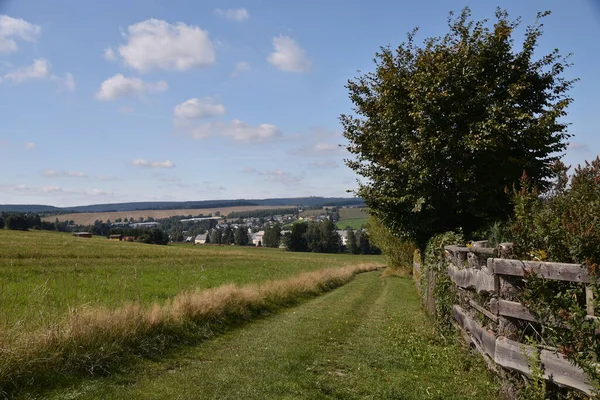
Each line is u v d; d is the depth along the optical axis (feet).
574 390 13.09
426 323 37.04
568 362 13.10
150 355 24.48
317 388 19.31
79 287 54.80
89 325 23.07
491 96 43.24
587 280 13.05
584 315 12.57
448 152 42.34
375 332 33.50
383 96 47.57
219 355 25.77
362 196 52.24
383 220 53.93
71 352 20.92
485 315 19.85
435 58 44.06
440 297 32.55
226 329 34.22
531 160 43.93
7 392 17.15
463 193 44.37
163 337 27.09
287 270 122.93
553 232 15.84
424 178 43.39
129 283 65.31
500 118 41.93
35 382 18.37
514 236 17.56
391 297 62.18
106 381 19.75
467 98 43.24
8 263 84.74
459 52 43.88
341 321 39.17
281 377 20.90
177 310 31.78
